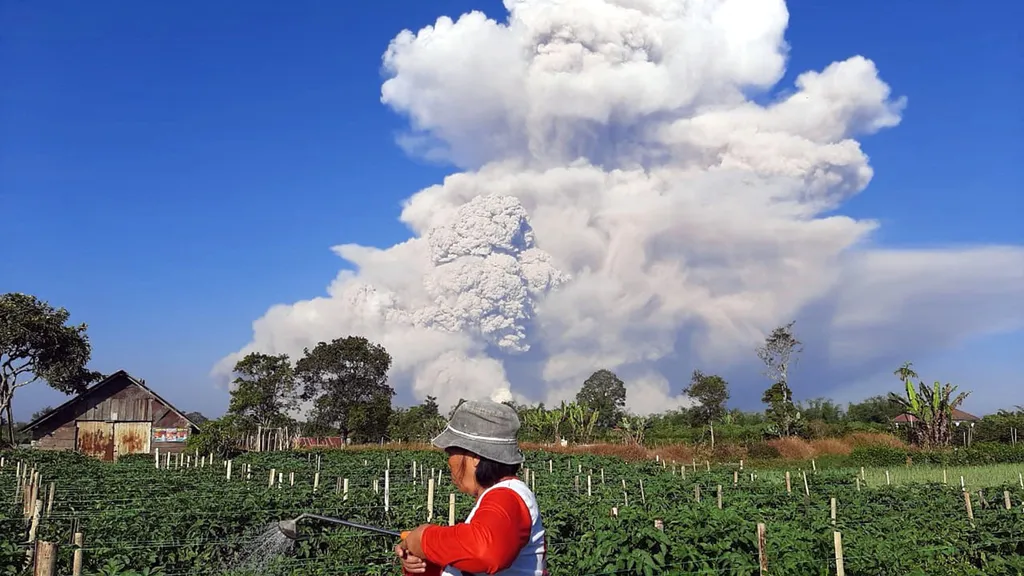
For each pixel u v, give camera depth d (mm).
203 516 12711
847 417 95438
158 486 19203
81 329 45969
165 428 46156
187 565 10797
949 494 20141
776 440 52906
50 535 11516
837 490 21047
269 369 55969
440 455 41219
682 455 49844
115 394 45750
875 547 11031
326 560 10578
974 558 12070
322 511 13969
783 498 18781
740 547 9945
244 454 38750
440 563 3342
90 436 45000
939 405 52938
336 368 67875
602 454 48156
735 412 75938
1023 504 16578
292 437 55000
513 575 3393
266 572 10273
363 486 22609
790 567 9344
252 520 12625
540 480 26406
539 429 67875
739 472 33781
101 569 9266
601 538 9250
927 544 12297
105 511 13547
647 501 17531
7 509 14375
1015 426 63250
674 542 9406
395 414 70000
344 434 68562
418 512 14297
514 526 3336
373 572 9758
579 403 90688
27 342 43688
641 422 62188
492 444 3562
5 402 43719
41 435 44438
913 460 45562
